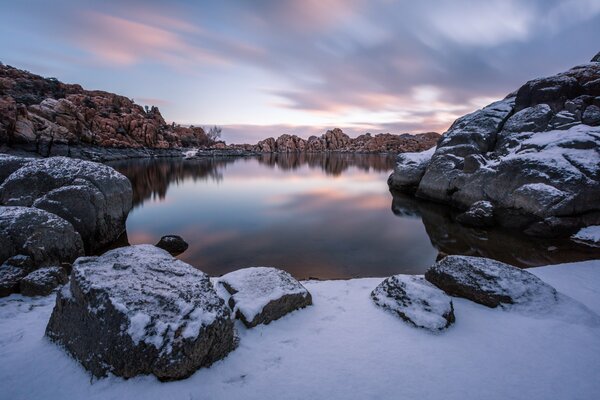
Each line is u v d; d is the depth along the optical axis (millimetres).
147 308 3873
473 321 5199
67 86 67938
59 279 6641
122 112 68438
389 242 13523
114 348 3596
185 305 4016
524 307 5453
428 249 12570
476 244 12859
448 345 4512
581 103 17828
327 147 128500
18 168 11984
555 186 13438
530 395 3566
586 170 13195
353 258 11516
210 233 14688
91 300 3910
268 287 5598
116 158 51312
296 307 5547
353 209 20766
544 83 19844
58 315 4273
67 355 3971
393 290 5883
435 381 3777
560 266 8211
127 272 4602
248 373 3857
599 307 5891
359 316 5398
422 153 29031
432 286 6152
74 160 12305
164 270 4871
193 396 3420
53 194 10383
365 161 74250
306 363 4090
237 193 27297
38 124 39344
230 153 91188
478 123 21781
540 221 13156
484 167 17688
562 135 15961
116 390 3424
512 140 18750
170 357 3557
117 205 12719
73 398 3322
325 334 4805
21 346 4211
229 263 10867
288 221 17359
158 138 71562
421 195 23391
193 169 47562
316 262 11055
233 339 4312
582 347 4453
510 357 4242
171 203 22484
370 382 3754
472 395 3559
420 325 4926
